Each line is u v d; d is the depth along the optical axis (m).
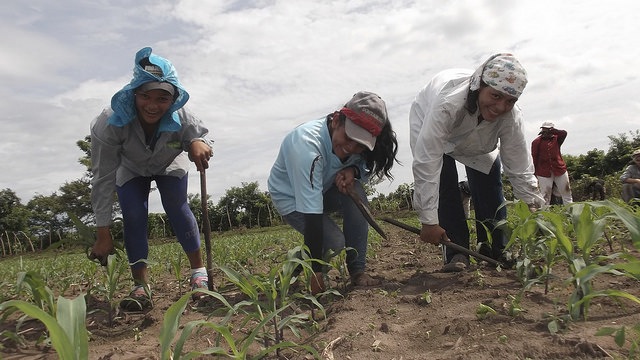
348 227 3.48
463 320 2.34
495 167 3.80
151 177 3.74
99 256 3.52
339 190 3.27
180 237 3.82
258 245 7.98
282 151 3.40
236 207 33.22
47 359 2.45
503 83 3.01
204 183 3.52
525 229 3.01
